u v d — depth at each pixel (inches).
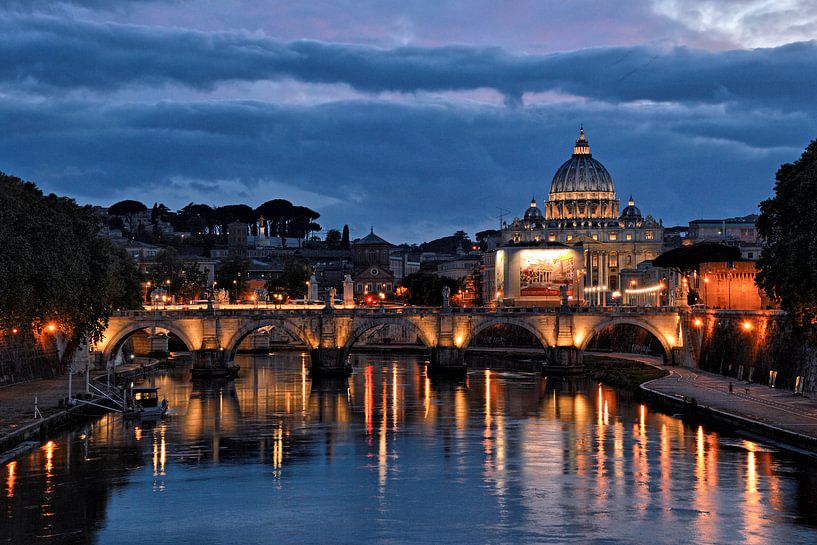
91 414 6555.1
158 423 6294.3
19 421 5610.2
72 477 4736.7
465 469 4906.5
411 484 4608.8
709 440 5502.0
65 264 6599.4
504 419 6466.5
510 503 4266.7
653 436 5679.1
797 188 5782.5
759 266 6550.2
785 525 3919.8
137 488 4542.3
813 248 5369.1
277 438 5777.6
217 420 6456.7
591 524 3959.2
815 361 6717.5
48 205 7485.2
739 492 4375.0
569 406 7071.9
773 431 5329.7
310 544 3759.8
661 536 3811.5
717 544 3722.9
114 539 3831.2
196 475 4800.7
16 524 3998.5
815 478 4594.0
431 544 3750.0
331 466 5000.0
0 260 5733.3
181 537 3850.9
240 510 4188.0
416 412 6825.8
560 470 4854.8
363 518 4069.9
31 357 7628.0
